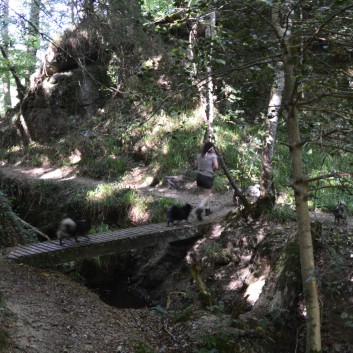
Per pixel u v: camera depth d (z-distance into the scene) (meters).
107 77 17.69
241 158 12.65
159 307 6.80
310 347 4.59
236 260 8.98
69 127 18.25
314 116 5.76
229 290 8.55
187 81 5.51
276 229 8.77
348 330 6.38
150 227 9.94
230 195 12.26
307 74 4.96
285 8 4.65
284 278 7.02
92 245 8.43
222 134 13.41
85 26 9.47
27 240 9.27
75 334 5.64
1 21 10.33
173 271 9.98
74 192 14.17
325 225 8.46
